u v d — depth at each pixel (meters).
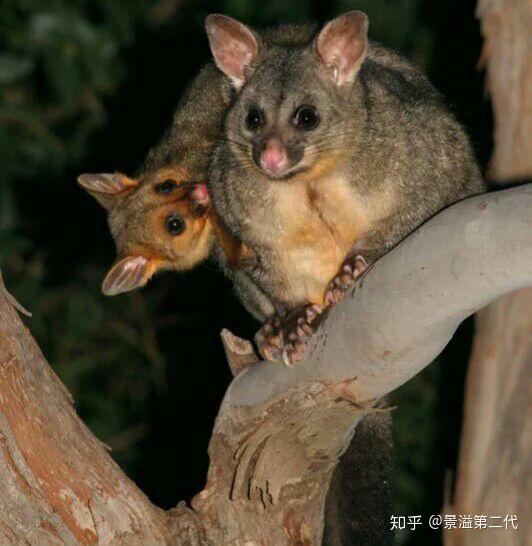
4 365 7.25
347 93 9.11
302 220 9.00
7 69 15.10
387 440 9.69
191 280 16.17
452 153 9.38
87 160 16.02
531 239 6.47
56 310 16.14
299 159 8.84
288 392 7.64
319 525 8.16
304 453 7.81
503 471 9.92
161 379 16.05
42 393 7.41
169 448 15.88
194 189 11.15
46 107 16.20
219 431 7.93
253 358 8.54
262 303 10.08
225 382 16.12
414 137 9.02
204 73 11.31
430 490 14.04
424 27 15.14
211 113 11.08
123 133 16.02
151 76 16.05
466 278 6.75
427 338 7.16
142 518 7.60
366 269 8.15
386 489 9.60
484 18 10.23
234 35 9.63
